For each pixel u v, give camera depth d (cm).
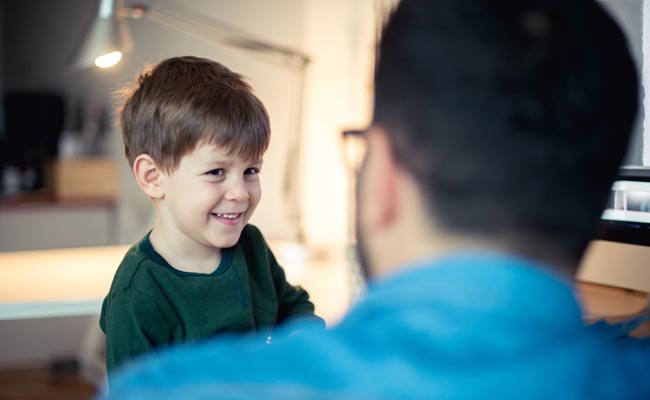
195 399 38
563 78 37
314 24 327
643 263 118
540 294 36
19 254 226
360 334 38
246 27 355
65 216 358
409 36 38
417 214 38
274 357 39
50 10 429
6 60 437
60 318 341
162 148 107
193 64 115
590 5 39
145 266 106
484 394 35
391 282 38
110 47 203
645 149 128
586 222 38
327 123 301
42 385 313
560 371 36
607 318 114
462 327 36
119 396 41
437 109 36
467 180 36
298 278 207
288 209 296
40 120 423
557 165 37
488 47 37
